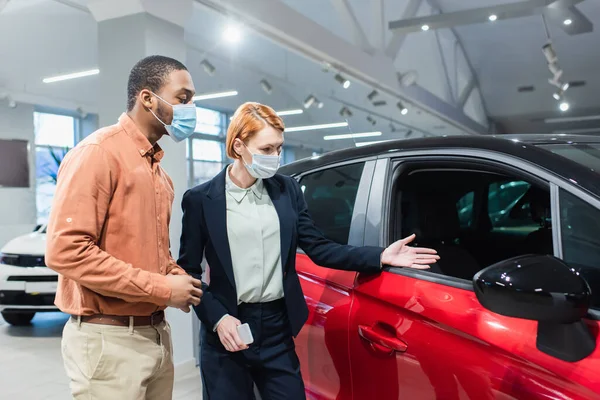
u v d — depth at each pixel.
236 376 1.53
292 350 1.56
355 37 7.89
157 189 1.39
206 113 14.16
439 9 10.58
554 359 1.08
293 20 6.11
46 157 11.43
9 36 8.16
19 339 4.72
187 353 3.65
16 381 3.61
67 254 1.17
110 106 3.55
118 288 1.20
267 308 1.53
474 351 1.23
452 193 2.05
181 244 1.60
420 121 12.85
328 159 1.99
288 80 13.17
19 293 4.77
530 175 1.28
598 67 12.05
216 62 11.60
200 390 3.27
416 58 11.17
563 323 0.99
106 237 1.28
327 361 1.64
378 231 1.62
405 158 1.64
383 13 8.46
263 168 1.44
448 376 1.26
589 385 1.00
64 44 8.84
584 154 1.34
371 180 1.71
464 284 1.34
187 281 1.30
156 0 3.41
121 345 1.29
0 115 9.90
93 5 3.49
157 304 1.26
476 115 15.08
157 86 1.34
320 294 1.71
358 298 1.58
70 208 1.19
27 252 4.86
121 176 1.29
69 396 3.33
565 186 1.19
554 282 0.96
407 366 1.36
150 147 1.37
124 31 3.44
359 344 1.52
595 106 14.56
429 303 1.36
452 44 12.32
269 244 1.52
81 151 1.26
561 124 16.22
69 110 11.58
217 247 1.50
